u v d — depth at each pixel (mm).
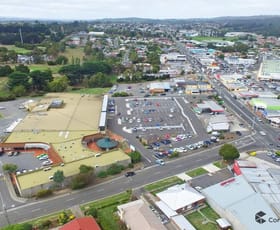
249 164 82438
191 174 82625
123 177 81125
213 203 66625
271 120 123688
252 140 107125
